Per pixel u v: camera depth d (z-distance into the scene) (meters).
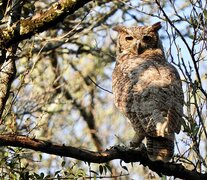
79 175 10.20
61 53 19.64
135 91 11.95
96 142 19.36
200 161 10.45
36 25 9.56
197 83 10.38
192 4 10.62
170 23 10.34
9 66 12.00
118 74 12.84
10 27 9.61
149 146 10.80
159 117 11.20
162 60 13.41
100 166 10.14
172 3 10.96
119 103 12.18
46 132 18.64
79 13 18.92
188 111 10.35
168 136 10.87
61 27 18.70
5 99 11.91
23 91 15.89
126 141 18.38
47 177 10.23
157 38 14.76
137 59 13.30
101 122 19.86
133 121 11.56
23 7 11.74
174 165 10.53
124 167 10.37
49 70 20.19
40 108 16.39
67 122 19.52
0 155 11.12
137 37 14.55
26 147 8.86
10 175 10.30
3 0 11.41
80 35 18.83
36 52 18.34
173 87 11.84
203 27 10.50
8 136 8.80
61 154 9.04
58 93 19.53
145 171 15.26
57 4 9.57
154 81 11.95
